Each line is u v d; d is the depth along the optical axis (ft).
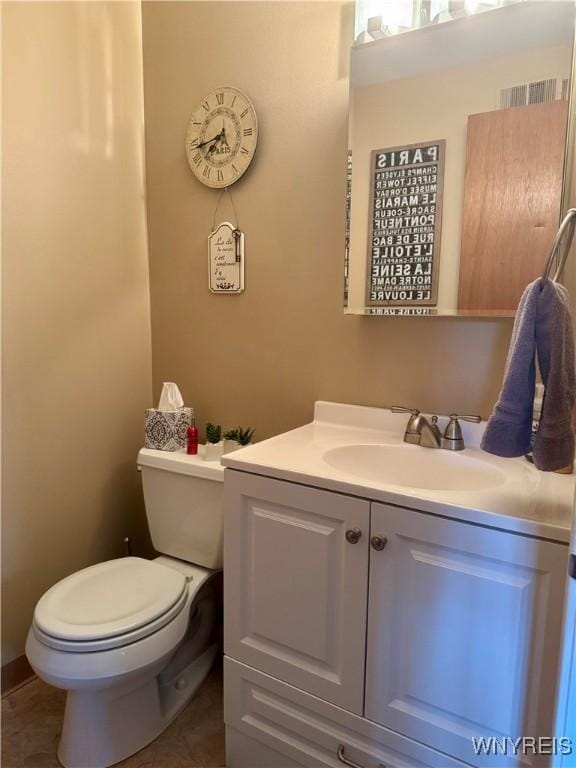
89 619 4.19
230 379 5.93
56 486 5.51
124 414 6.24
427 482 4.37
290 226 5.29
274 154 5.30
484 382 4.47
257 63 5.29
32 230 5.04
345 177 4.90
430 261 4.55
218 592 5.98
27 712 5.04
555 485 3.43
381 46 4.57
